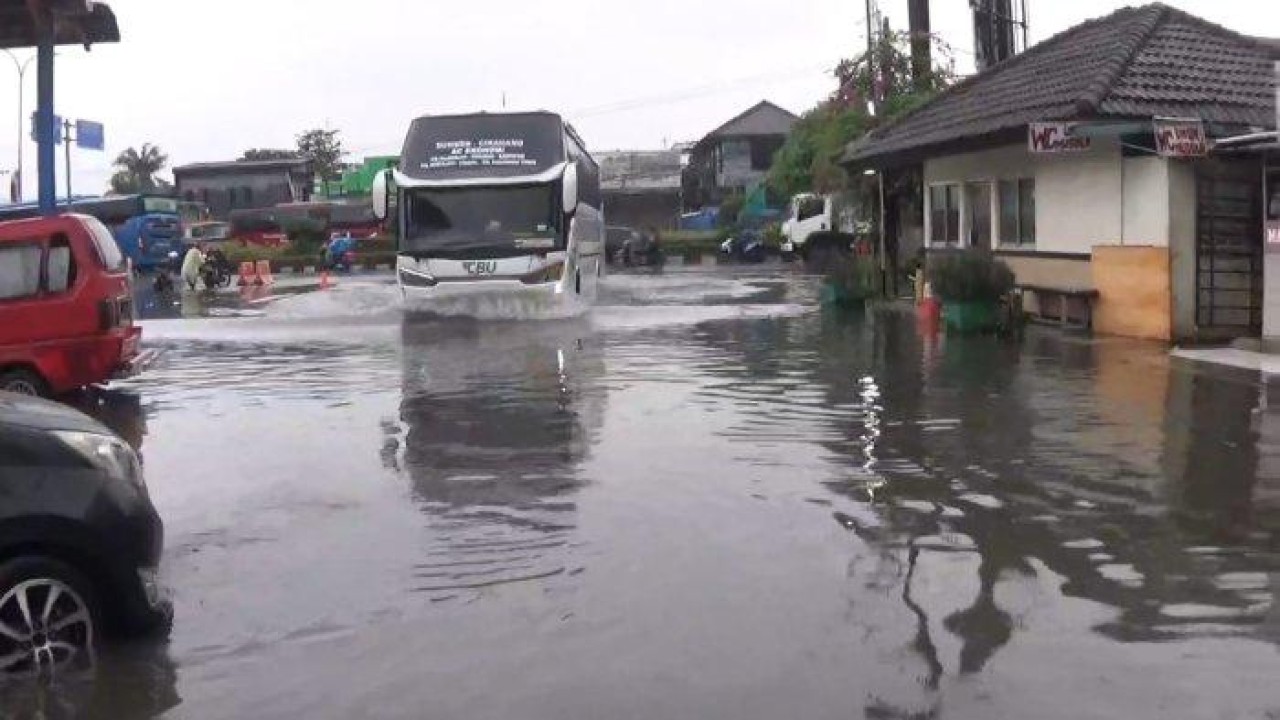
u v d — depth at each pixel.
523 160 23.78
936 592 6.48
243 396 13.92
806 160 43.12
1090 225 18.78
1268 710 4.95
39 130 16.12
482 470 9.61
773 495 8.62
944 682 5.29
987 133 19.17
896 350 17.09
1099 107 17.00
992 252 20.66
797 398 12.94
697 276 40.97
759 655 5.63
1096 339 17.56
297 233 59.09
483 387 14.16
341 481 9.38
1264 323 15.28
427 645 5.88
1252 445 10.05
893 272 26.50
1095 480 8.93
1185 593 6.42
